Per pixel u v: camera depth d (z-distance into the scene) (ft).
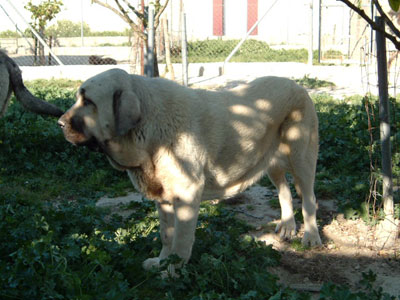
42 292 5.90
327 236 8.43
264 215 9.48
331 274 7.30
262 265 7.13
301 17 38.83
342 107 18.01
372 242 8.16
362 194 9.72
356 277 7.22
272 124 7.52
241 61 32.58
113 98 6.22
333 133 13.17
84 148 12.35
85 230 8.14
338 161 12.02
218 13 39.55
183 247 6.66
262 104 7.38
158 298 6.46
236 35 39.96
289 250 8.07
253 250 7.33
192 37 39.75
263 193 10.68
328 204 9.84
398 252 7.82
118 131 6.15
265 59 33.35
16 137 12.63
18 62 35.12
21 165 11.75
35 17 32.32
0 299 5.81
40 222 7.37
